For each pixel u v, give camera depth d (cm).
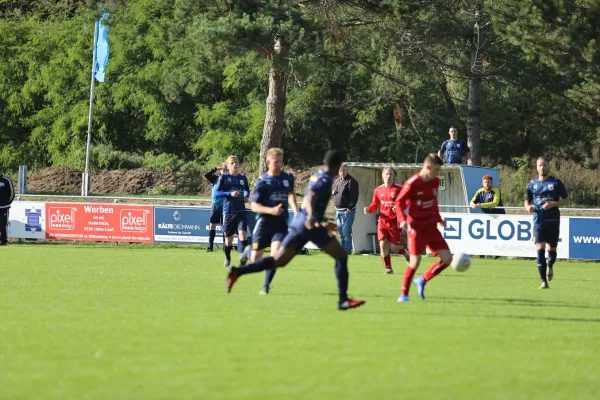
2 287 2581
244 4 5419
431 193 2339
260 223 2406
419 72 6850
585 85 7562
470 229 4384
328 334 1766
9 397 1221
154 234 4838
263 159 6141
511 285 3017
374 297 2470
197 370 1409
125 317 1958
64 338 1680
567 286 3038
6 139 10938
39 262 3603
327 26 5900
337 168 2089
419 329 1859
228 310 2095
